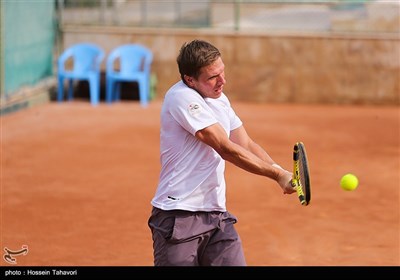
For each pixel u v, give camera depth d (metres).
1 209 17.88
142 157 24.39
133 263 14.28
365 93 36.69
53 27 37.94
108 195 19.50
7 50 32.06
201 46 9.01
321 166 23.56
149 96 36.88
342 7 37.12
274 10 38.25
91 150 25.31
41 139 26.95
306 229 16.72
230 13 39.59
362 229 16.78
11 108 31.88
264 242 15.73
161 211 9.24
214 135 8.84
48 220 17.09
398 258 14.80
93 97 35.62
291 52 36.69
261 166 8.94
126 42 37.44
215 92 9.09
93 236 15.99
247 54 36.88
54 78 38.44
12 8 32.41
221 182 9.29
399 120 32.81
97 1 42.50
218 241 9.26
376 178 21.98
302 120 32.34
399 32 36.56
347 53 36.50
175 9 41.66
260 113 34.06
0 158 23.62
